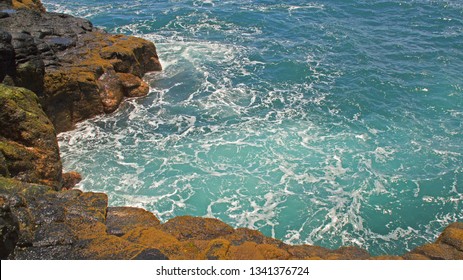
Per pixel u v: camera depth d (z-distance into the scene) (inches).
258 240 568.1
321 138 924.6
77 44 1122.7
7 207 474.0
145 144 912.3
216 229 588.7
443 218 729.6
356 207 746.2
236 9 1640.0
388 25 1480.1
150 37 1427.2
